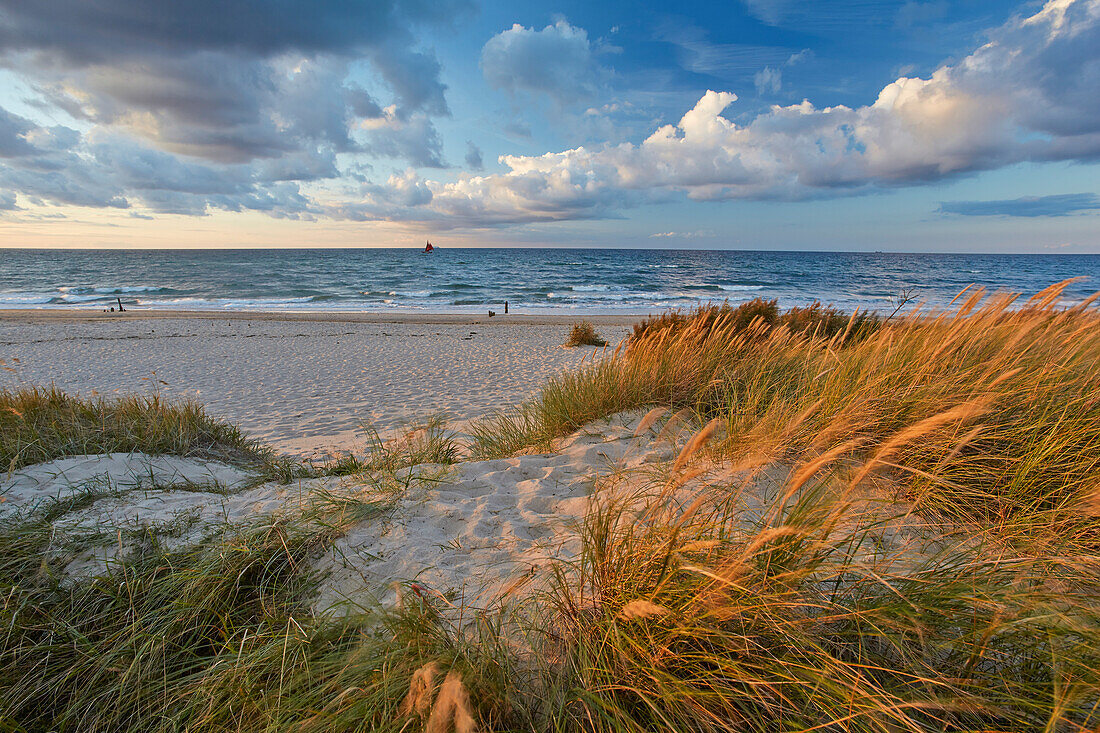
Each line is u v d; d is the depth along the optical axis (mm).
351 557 2594
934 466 2631
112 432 4859
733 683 1552
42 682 1980
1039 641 1466
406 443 4812
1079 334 3600
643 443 3918
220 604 2283
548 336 19062
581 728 1479
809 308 9484
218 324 21859
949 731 1383
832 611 1718
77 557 2652
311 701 1643
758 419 3527
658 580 1793
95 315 26516
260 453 5516
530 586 2221
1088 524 2066
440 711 1208
